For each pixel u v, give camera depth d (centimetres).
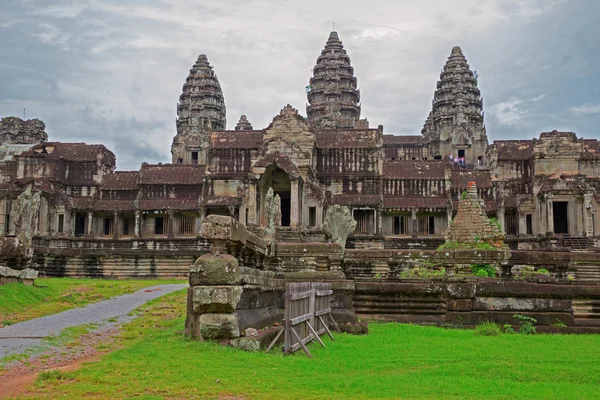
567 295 2727
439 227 8794
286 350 1727
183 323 2227
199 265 1800
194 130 14250
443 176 8962
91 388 1292
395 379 1494
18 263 3325
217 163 9088
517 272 3659
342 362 1708
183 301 3036
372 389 1359
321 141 9000
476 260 3525
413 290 2923
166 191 9412
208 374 1423
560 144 8781
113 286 3931
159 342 1825
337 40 15350
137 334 2061
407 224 8875
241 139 9194
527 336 2419
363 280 3203
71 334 2033
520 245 8550
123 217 9619
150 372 1434
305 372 1506
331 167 8862
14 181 8988
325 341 2144
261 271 2261
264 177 7856
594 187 8831
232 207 8819
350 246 8269
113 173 10019
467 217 4906
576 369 1684
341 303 2664
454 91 14250
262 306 2178
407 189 8956
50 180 9456
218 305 1772
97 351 1780
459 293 2786
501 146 9400
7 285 2906
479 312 2764
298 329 1883
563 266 3669
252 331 1805
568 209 8431
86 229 9306
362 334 2416
